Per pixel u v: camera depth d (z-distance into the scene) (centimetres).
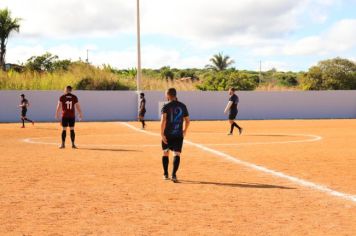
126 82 4578
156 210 743
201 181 1002
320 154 1472
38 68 4962
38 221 676
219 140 1964
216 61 9394
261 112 4134
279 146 1719
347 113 4303
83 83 4316
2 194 870
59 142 1928
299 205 773
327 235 598
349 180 1004
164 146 1016
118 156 1438
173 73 8119
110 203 794
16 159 1374
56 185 959
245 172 1118
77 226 648
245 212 728
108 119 3828
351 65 5891
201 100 4003
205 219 686
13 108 3644
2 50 4503
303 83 5862
